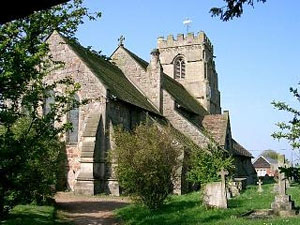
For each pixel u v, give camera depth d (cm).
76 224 1653
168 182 1973
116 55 3984
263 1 458
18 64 939
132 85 3816
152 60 3859
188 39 5359
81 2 1141
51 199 2116
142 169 1903
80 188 2700
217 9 472
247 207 1930
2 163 876
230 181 2594
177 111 3766
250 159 5403
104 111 2855
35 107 1055
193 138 3644
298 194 2506
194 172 2622
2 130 1206
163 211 1859
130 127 3200
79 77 2938
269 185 4138
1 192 897
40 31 1048
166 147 1989
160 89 3797
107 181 2792
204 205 1912
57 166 1714
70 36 1190
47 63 1359
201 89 5241
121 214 1875
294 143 760
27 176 971
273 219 1507
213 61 5866
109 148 2819
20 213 1675
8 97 949
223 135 3847
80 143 2883
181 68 5391
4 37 958
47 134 1027
